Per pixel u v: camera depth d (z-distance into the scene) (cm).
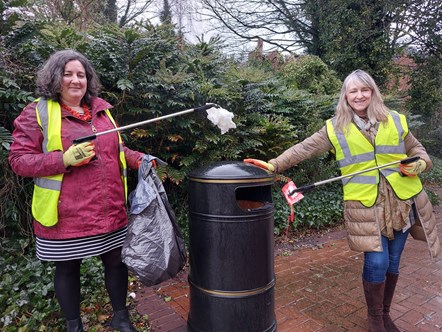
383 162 207
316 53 1275
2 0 257
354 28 949
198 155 372
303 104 505
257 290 198
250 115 415
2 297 237
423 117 1101
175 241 195
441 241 444
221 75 400
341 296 285
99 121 198
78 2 569
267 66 825
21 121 179
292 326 242
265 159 441
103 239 193
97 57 312
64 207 178
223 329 197
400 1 926
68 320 197
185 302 274
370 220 204
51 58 184
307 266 347
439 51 1034
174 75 336
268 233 204
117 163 200
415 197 207
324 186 535
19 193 298
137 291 291
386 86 997
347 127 213
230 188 189
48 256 182
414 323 246
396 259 219
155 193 192
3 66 263
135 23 352
